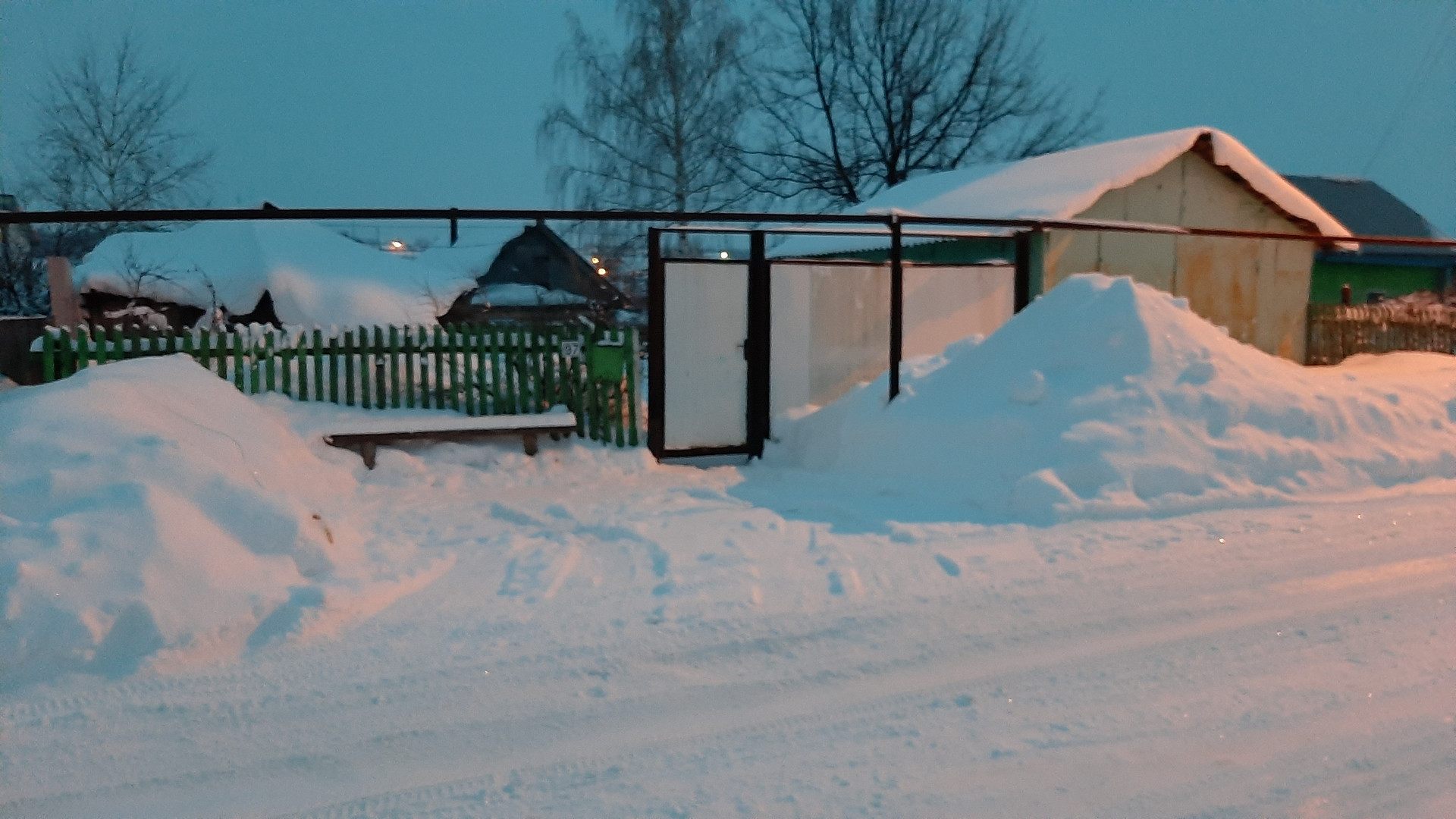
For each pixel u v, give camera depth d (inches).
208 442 278.5
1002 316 473.1
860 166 1152.2
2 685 178.9
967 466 325.1
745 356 416.8
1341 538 268.5
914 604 221.1
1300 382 350.0
